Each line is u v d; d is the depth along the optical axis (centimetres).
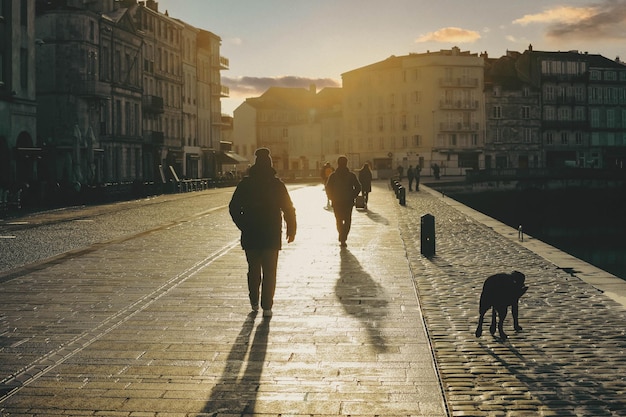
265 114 13750
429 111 11138
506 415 577
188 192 5538
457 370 699
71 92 5619
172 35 8062
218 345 801
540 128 11656
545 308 997
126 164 6506
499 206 8425
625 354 757
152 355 760
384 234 2066
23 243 1905
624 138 12156
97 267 1407
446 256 1571
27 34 4344
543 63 11700
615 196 8888
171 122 8106
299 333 856
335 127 12838
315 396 627
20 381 671
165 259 1524
